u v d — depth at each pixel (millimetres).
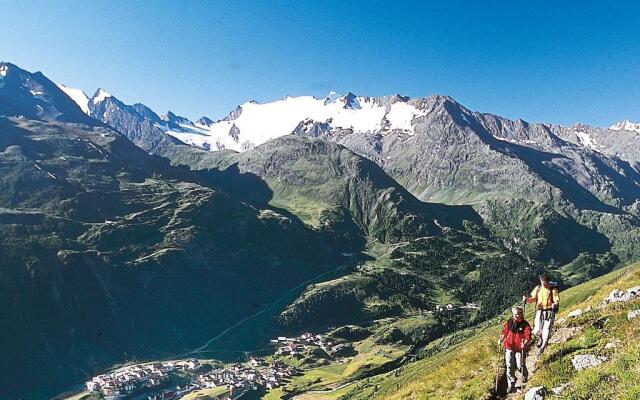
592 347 19672
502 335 19688
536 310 21641
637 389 13695
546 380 18016
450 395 23250
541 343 21109
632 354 16047
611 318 21891
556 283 21234
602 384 15430
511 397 18672
